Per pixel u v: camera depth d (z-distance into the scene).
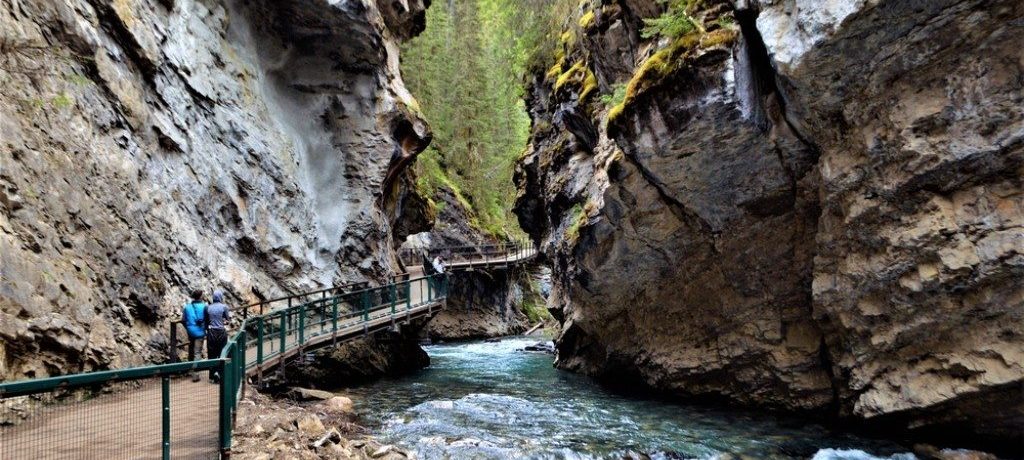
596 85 16.67
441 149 40.62
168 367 4.48
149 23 11.89
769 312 11.27
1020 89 6.95
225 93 14.80
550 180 20.98
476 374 17.58
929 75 7.59
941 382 8.12
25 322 6.88
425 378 16.70
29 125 7.91
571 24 20.19
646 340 14.16
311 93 18.39
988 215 7.35
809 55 7.85
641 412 11.33
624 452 8.34
